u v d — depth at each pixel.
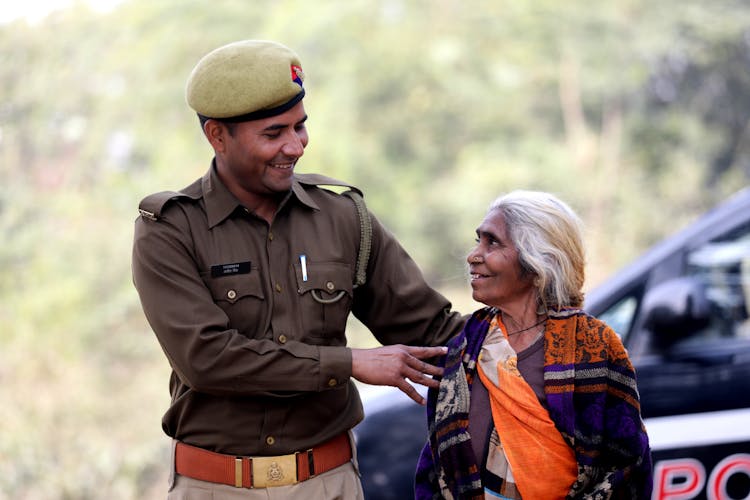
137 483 13.84
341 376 4.38
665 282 6.24
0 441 14.12
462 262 4.79
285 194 4.62
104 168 23.98
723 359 6.00
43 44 25.25
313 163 26.48
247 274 4.50
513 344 4.27
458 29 29.20
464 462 4.17
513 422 4.12
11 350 18.61
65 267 21.47
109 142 24.50
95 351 19.72
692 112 30.23
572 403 4.09
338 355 4.38
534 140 28.61
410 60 28.17
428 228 27.05
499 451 4.14
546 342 4.18
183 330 4.36
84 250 21.88
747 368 5.96
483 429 4.18
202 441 4.52
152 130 24.92
